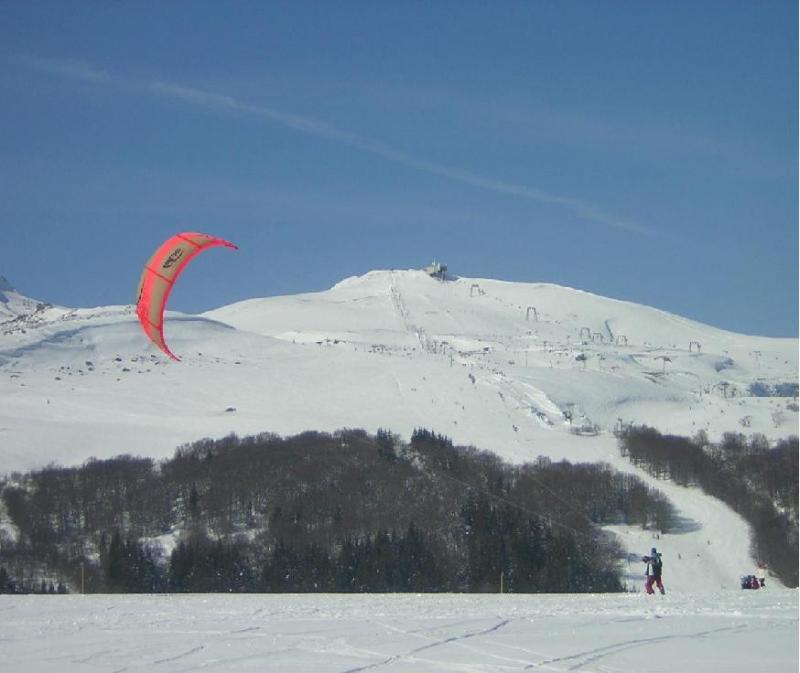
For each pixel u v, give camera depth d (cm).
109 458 10312
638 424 14162
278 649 2158
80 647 2203
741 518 8994
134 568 6862
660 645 2192
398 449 10444
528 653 2102
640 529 8669
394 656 2073
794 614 2702
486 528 7381
